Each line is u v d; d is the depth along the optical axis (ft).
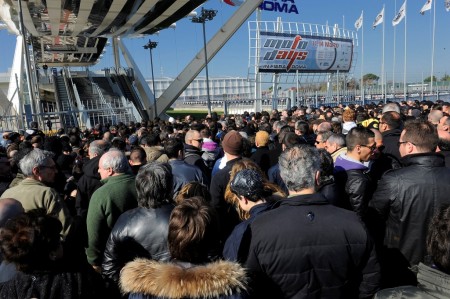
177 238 6.16
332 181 9.95
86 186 15.06
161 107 113.39
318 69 133.18
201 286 5.53
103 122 86.43
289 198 7.45
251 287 6.50
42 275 6.25
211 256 6.43
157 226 8.63
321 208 7.23
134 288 5.79
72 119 85.81
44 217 6.45
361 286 7.22
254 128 32.53
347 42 143.13
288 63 122.31
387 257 9.40
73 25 116.06
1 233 6.27
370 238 7.06
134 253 8.71
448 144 11.49
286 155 7.70
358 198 10.11
